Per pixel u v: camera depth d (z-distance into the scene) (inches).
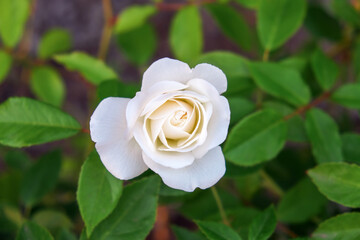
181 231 19.8
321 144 19.8
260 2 21.1
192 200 21.3
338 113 28.1
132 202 18.0
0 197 25.2
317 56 21.3
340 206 22.9
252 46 26.2
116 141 16.6
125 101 16.7
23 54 24.2
